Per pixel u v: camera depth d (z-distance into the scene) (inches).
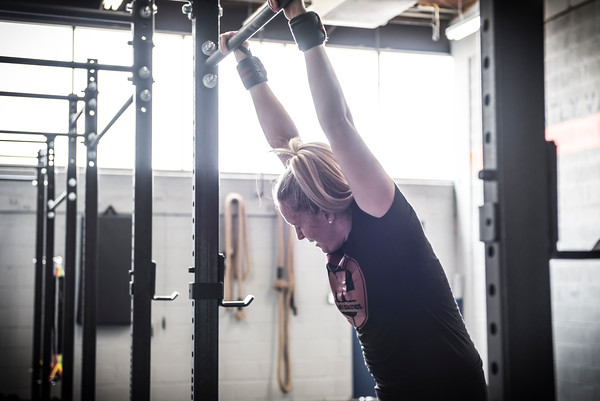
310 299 291.4
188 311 277.7
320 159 63.4
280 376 282.7
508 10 45.8
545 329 44.8
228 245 282.5
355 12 244.2
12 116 270.2
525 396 44.1
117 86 277.6
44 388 202.8
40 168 220.2
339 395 290.8
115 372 270.4
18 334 263.7
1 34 265.7
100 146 279.1
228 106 292.8
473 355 64.9
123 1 232.7
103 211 277.1
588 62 241.6
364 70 312.8
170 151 285.3
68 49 271.4
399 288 62.5
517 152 45.3
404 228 61.9
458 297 307.0
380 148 313.0
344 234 63.7
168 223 279.1
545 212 45.6
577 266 243.0
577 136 246.1
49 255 204.8
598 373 233.8
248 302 82.1
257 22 69.1
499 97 45.3
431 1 296.0
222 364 281.3
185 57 288.7
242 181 290.2
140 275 102.6
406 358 63.4
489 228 45.3
